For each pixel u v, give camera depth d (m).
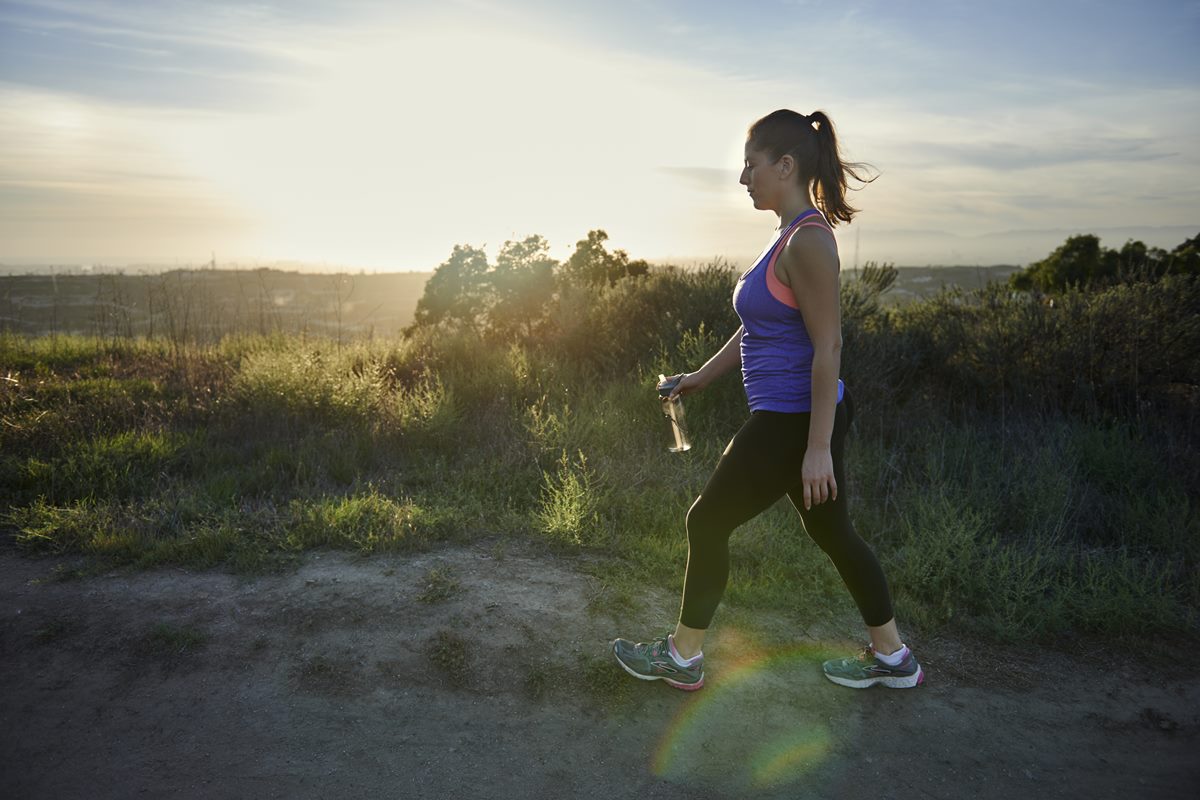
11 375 7.04
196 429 5.65
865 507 4.60
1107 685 2.94
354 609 3.16
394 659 2.84
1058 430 5.57
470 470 5.03
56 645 2.90
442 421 5.72
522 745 2.44
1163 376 6.51
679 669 2.70
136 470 4.80
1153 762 2.49
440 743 2.44
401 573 3.51
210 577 3.45
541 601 3.29
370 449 5.37
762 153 2.40
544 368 6.96
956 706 2.75
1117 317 6.54
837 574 3.67
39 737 2.41
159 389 6.90
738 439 2.51
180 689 2.67
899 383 6.72
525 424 5.62
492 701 2.66
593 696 2.70
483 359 7.46
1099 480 5.05
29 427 5.38
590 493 4.43
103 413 5.88
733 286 7.32
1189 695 2.88
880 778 2.35
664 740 2.49
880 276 7.75
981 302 7.77
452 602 3.23
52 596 3.26
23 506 4.29
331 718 2.54
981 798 2.28
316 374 6.52
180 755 2.35
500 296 9.02
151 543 3.73
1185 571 3.86
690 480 4.79
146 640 2.92
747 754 2.44
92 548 3.69
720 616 3.30
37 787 2.19
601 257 11.91
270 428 5.78
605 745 2.46
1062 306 7.00
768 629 3.21
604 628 3.12
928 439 5.60
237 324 9.84
